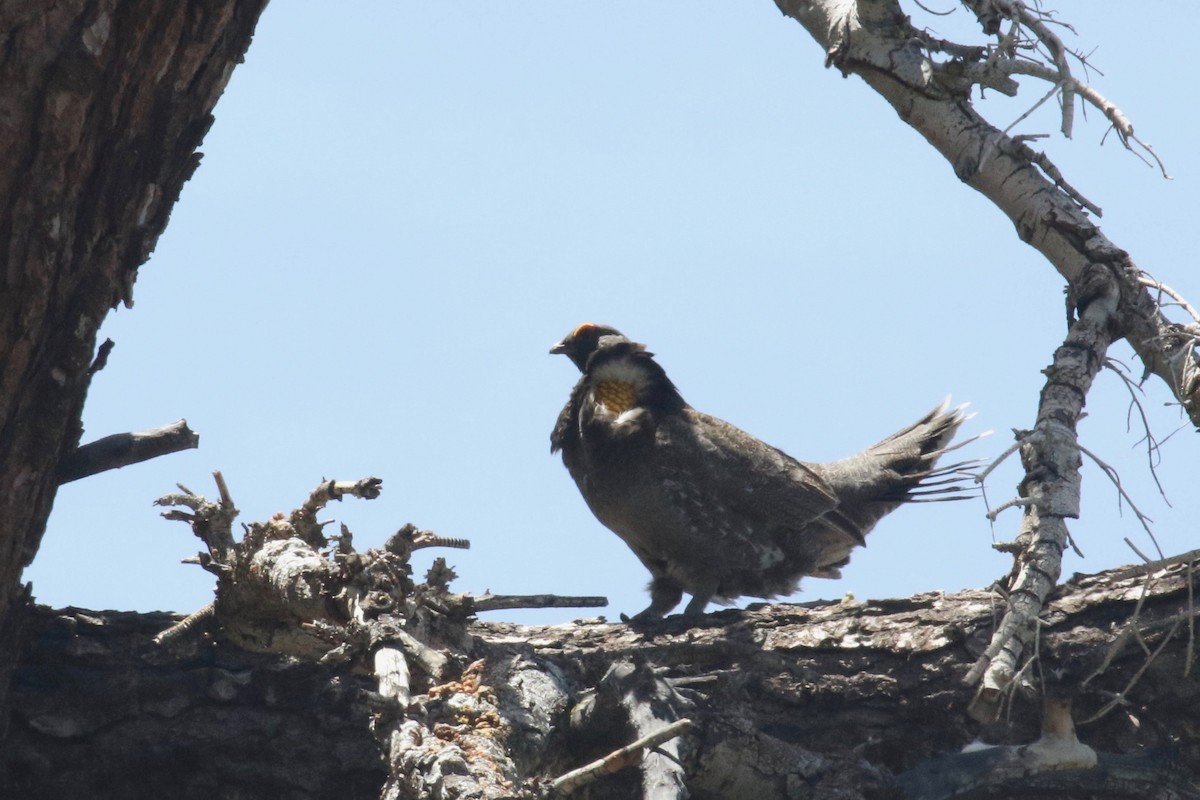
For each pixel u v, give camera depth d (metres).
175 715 10.21
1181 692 10.43
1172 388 11.13
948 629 10.85
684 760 9.33
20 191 8.25
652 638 11.36
